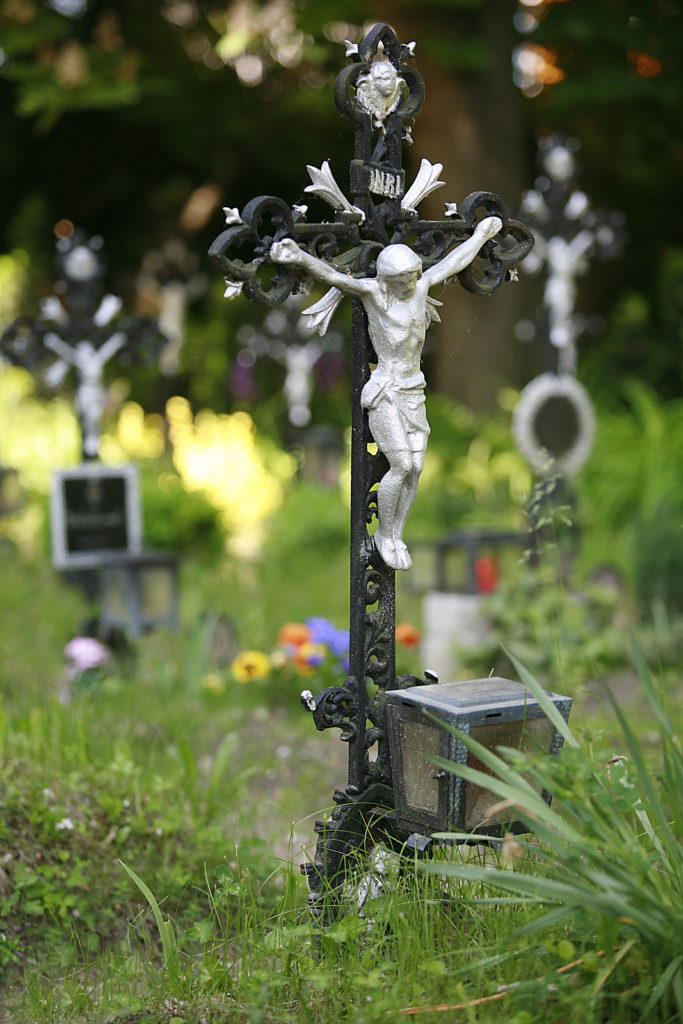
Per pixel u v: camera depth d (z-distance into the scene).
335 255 3.25
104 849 3.90
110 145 20.05
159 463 13.35
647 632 7.59
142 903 3.73
